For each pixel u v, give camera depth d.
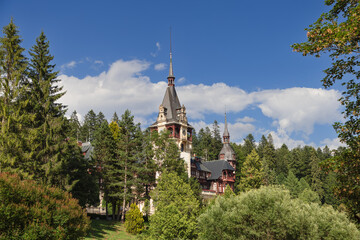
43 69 38.88
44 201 19.67
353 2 14.13
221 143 120.56
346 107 15.09
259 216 26.59
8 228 16.69
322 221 26.33
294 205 27.48
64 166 37.19
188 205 40.59
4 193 17.53
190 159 78.69
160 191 43.69
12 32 38.34
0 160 32.03
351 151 14.79
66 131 39.84
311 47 14.11
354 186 15.16
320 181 100.81
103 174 50.22
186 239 33.53
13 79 36.94
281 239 26.44
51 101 38.66
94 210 58.91
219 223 28.08
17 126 34.31
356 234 25.00
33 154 34.28
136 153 53.75
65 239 19.45
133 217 43.94
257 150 131.12
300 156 120.00
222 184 88.31
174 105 80.19
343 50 13.71
